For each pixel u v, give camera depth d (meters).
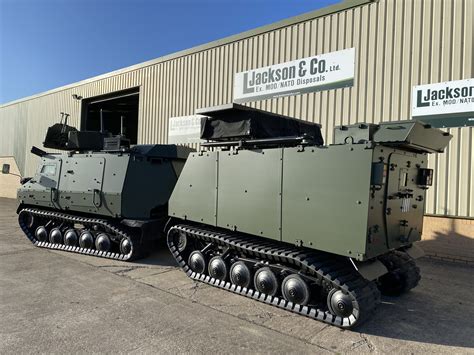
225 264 5.50
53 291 5.29
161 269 6.57
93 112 19.84
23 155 22.09
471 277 6.41
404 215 4.68
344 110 8.88
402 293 5.38
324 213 4.34
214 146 5.89
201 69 12.25
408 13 8.01
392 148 4.37
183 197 6.14
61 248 8.05
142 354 3.49
